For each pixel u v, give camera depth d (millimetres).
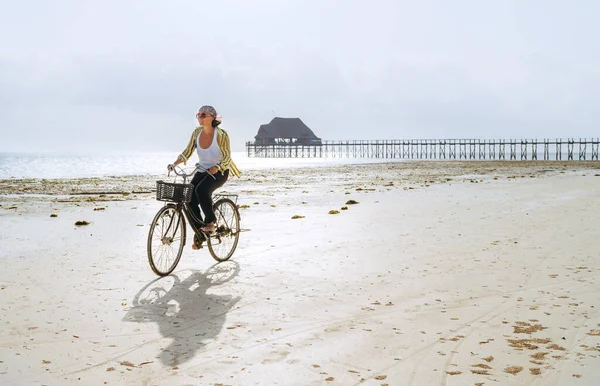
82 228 8758
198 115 5590
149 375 3008
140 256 6414
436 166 44000
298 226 8727
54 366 3137
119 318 4055
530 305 4238
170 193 5406
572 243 6699
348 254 6414
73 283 5098
